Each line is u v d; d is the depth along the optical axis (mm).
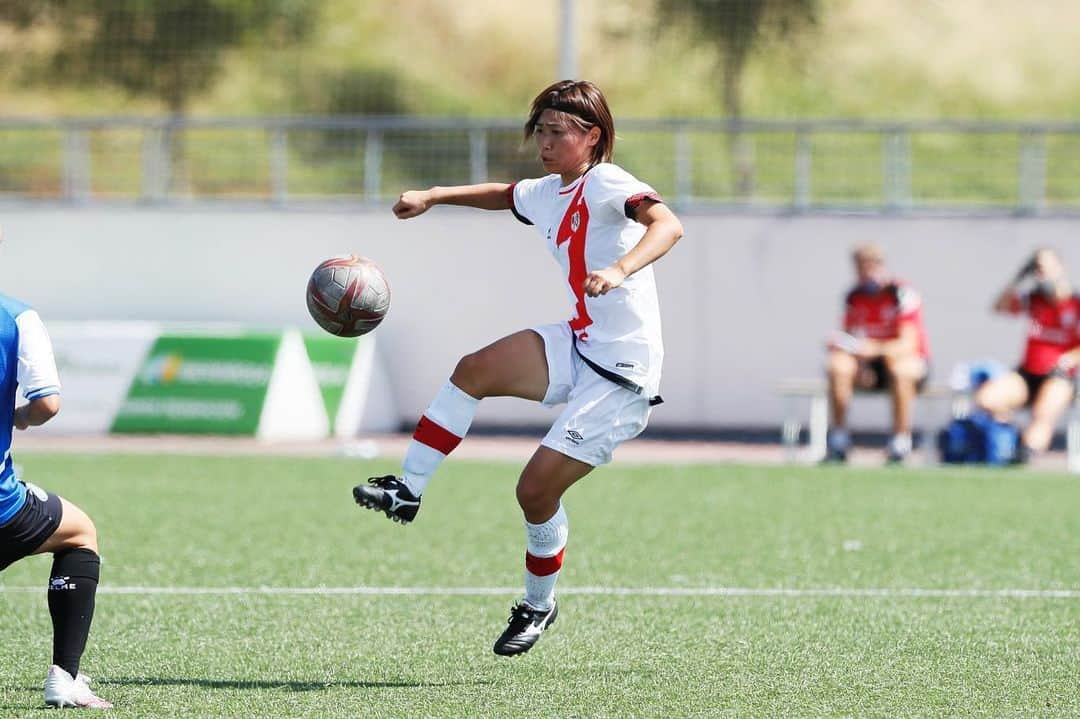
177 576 29359
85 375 59938
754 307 64938
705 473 49281
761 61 103062
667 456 57125
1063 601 27141
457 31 112062
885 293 52781
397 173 78000
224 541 34000
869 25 108375
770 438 64062
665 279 65188
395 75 106812
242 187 92188
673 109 98562
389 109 104938
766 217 64750
